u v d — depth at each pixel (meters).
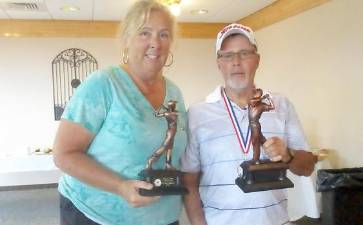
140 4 1.15
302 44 4.10
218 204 1.32
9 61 5.11
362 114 3.20
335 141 3.58
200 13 4.92
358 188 3.13
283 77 4.55
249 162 1.17
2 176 5.18
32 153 4.29
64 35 5.21
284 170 1.17
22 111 5.18
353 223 3.15
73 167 1.07
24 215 4.07
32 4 4.21
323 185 3.25
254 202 1.28
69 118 1.10
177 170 1.17
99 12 4.67
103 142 1.14
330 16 3.58
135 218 1.20
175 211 1.32
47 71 5.21
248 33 1.27
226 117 1.33
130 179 1.14
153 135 1.16
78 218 1.21
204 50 5.74
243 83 1.29
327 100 3.68
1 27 5.02
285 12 4.35
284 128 1.36
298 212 3.56
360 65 3.20
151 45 1.15
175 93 1.36
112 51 5.34
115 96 1.14
